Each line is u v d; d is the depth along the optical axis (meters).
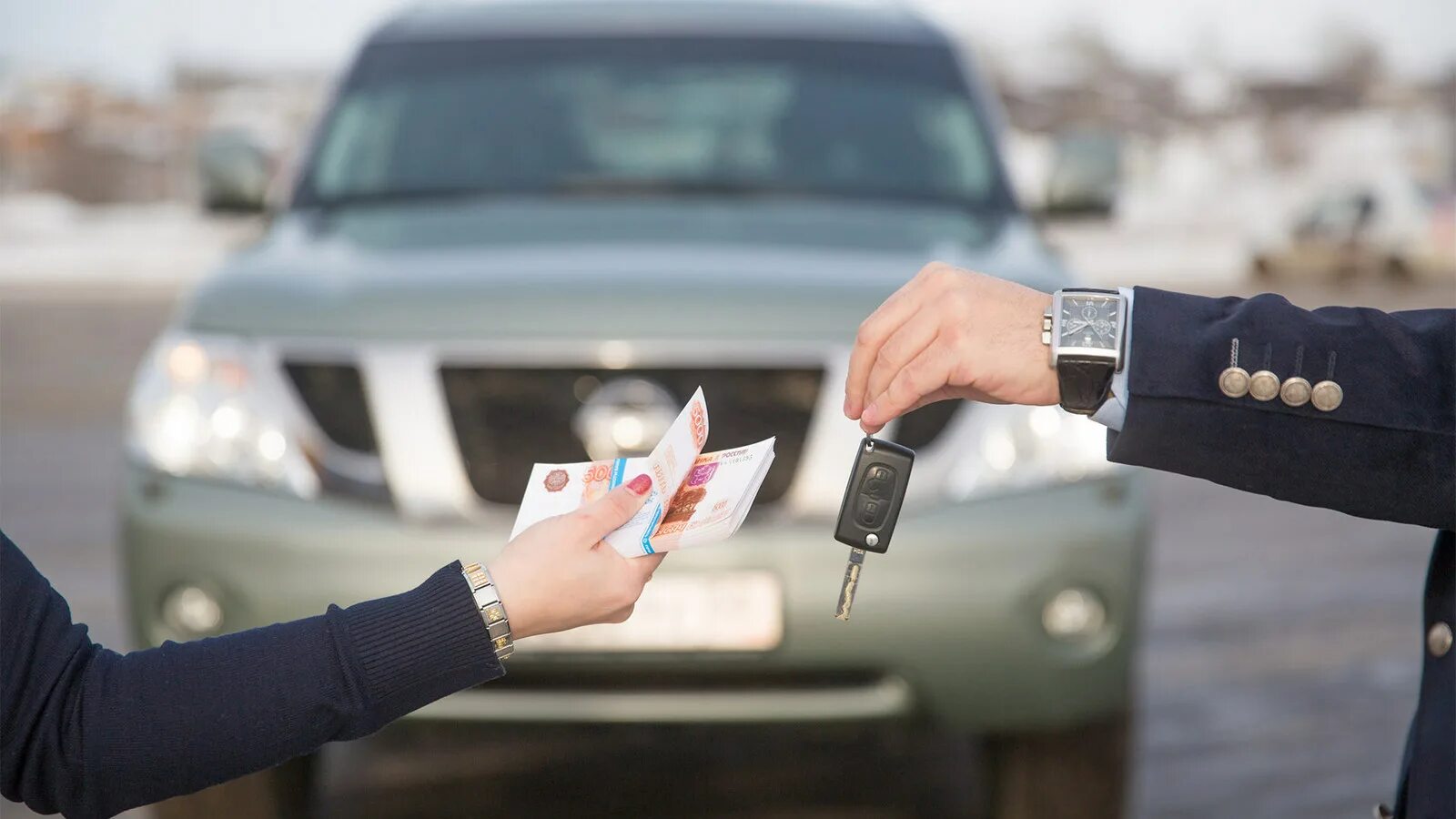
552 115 4.71
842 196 4.46
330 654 1.49
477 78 4.86
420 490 3.38
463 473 3.40
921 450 3.44
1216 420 1.50
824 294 3.53
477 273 3.65
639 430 3.40
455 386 3.43
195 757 1.46
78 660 1.48
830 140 4.64
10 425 10.29
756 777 4.33
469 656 1.52
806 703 3.38
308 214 4.45
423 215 4.30
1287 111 68.06
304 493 3.41
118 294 20.97
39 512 7.64
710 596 3.32
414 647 1.50
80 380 12.36
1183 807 4.16
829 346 3.44
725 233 4.01
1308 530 7.68
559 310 3.45
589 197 4.42
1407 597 6.36
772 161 4.57
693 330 3.43
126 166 56.00
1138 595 3.46
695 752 4.53
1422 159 61.50
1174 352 1.51
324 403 3.47
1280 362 1.48
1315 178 61.12
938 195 4.50
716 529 1.55
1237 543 7.38
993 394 1.62
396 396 3.42
